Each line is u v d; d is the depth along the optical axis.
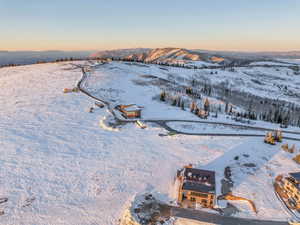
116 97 82.38
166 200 29.77
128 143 47.41
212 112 81.88
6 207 27.67
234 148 46.50
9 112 62.47
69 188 31.83
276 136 51.91
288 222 26.55
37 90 84.31
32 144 44.75
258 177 36.06
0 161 38.09
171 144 47.62
